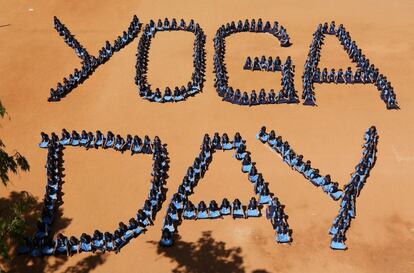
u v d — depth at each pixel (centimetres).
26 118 3700
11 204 2916
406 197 2941
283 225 2664
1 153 2203
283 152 3200
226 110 3719
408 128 3500
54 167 3098
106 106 3806
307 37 4691
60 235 2588
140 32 4831
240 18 5059
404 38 4647
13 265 2538
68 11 5284
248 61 4169
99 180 3106
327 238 2678
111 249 2605
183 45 4591
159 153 3158
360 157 3231
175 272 2494
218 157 3259
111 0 5488
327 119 3594
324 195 2950
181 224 2772
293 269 2514
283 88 3822
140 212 2734
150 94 3838
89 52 4531
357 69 4122
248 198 2941
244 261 2553
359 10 5194
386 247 2631
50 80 4144
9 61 4431
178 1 5431
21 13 5262
